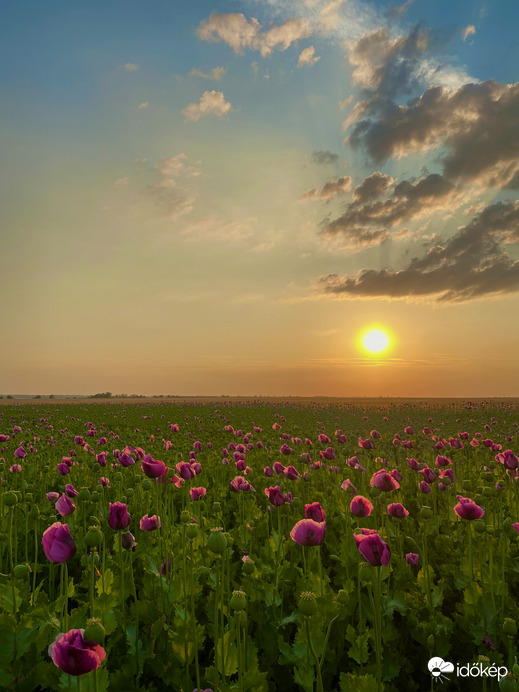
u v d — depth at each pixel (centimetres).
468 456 1340
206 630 385
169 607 392
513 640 376
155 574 437
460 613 448
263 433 1966
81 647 205
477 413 3488
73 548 317
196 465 672
